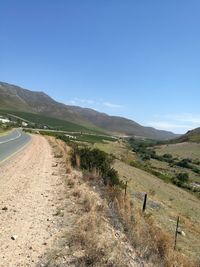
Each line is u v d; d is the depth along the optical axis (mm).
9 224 9859
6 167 21516
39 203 12805
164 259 9641
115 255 7945
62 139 75875
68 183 17156
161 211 24656
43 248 8344
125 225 10922
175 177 63375
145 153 114500
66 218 11023
